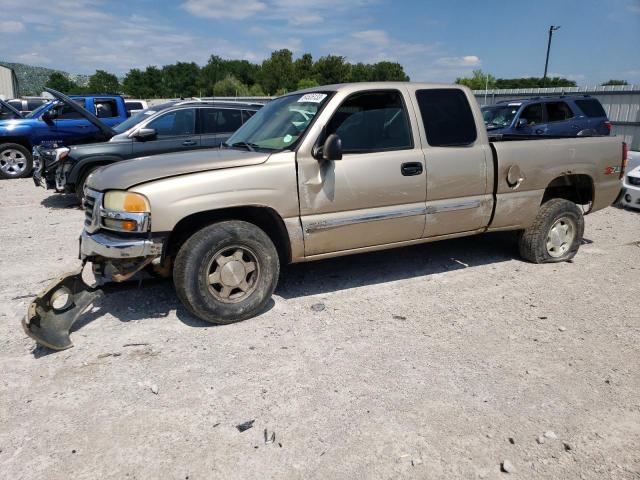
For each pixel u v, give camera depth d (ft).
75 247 21.72
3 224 26.02
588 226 25.72
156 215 12.60
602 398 10.47
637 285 16.90
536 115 42.09
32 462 8.73
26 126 41.91
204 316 13.50
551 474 8.39
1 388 10.99
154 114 29.89
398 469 8.52
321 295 16.08
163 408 10.21
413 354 12.30
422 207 15.92
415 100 15.88
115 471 8.52
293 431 9.50
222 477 8.38
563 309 14.97
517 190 17.58
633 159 29.91
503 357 12.15
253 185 13.52
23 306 15.44
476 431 9.45
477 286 16.84
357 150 14.90
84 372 11.59
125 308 15.03
